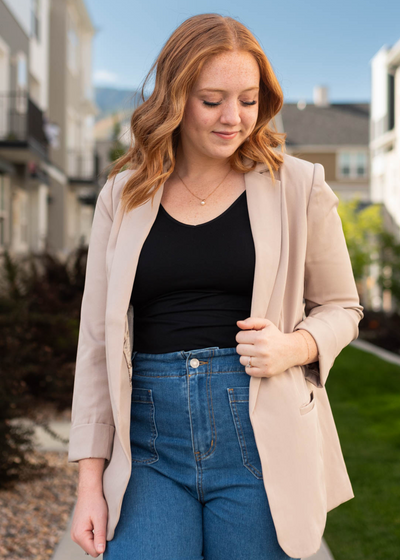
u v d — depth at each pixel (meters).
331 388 8.09
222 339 1.47
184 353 1.45
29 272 6.63
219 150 1.45
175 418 1.46
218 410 1.44
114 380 1.47
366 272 22.14
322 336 1.47
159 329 1.49
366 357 11.12
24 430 3.91
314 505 1.42
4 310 4.50
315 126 42.38
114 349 1.48
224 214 1.50
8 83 12.90
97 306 1.60
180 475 1.46
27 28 14.40
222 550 1.43
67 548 2.96
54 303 6.09
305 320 1.52
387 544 3.17
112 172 1.67
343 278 1.57
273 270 1.46
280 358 1.40
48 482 4.08
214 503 1.45
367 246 22.05
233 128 1.43
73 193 22.23
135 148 1.62
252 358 1.39
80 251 7.10
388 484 4.14
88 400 1.55
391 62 25.78
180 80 1.42
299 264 1.51
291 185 1.54
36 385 5.56
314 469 1.44
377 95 29.92
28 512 3.56
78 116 23.17
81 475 1.52
